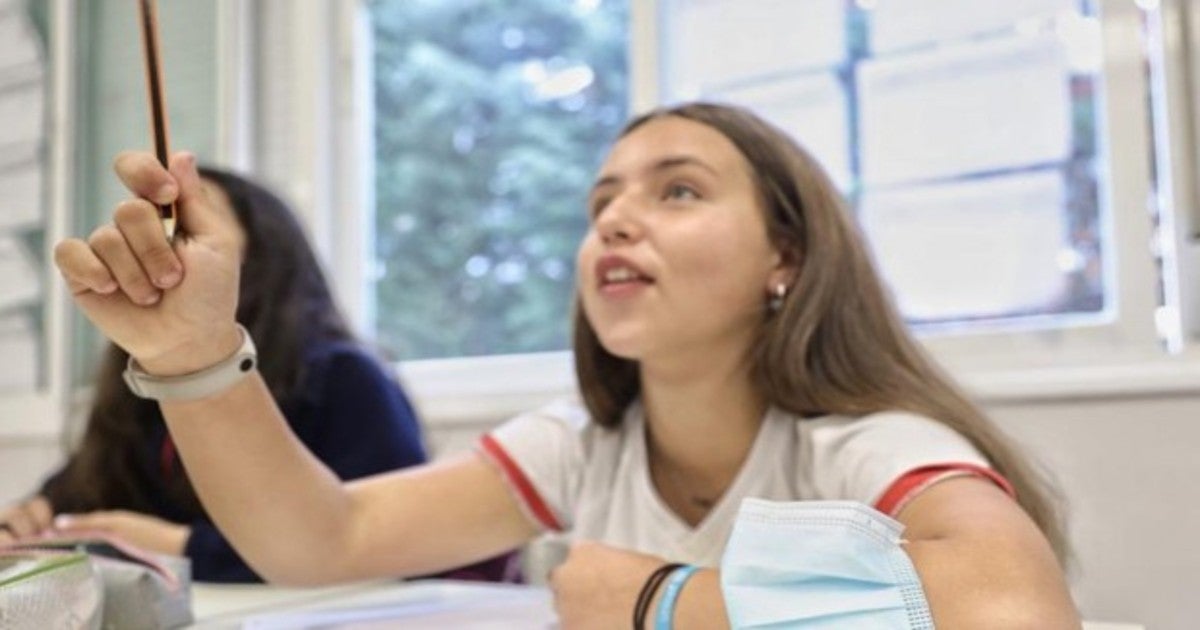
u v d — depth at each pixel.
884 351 1.02
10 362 2.39
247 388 0.82
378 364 1.61
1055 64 1.63
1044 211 1.63
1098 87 1.61
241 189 1.63
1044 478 1.07
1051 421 1.49
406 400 1.63
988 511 0.73
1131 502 1.43
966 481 0.79
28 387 2.37
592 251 1.01
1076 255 1.61
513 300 2.21
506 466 1.13
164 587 0.83
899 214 1.73
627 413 1.13
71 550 0.80
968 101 1.69
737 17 1.90
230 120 2.20
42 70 2.41
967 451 0.84
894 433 0.88
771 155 1.04
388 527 1.05
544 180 2.21
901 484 0.80
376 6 2.38
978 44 1.68
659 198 1.01
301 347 1.55
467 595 1.06
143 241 0.67
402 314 2.30
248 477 0.87
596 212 1.07
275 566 0.97
